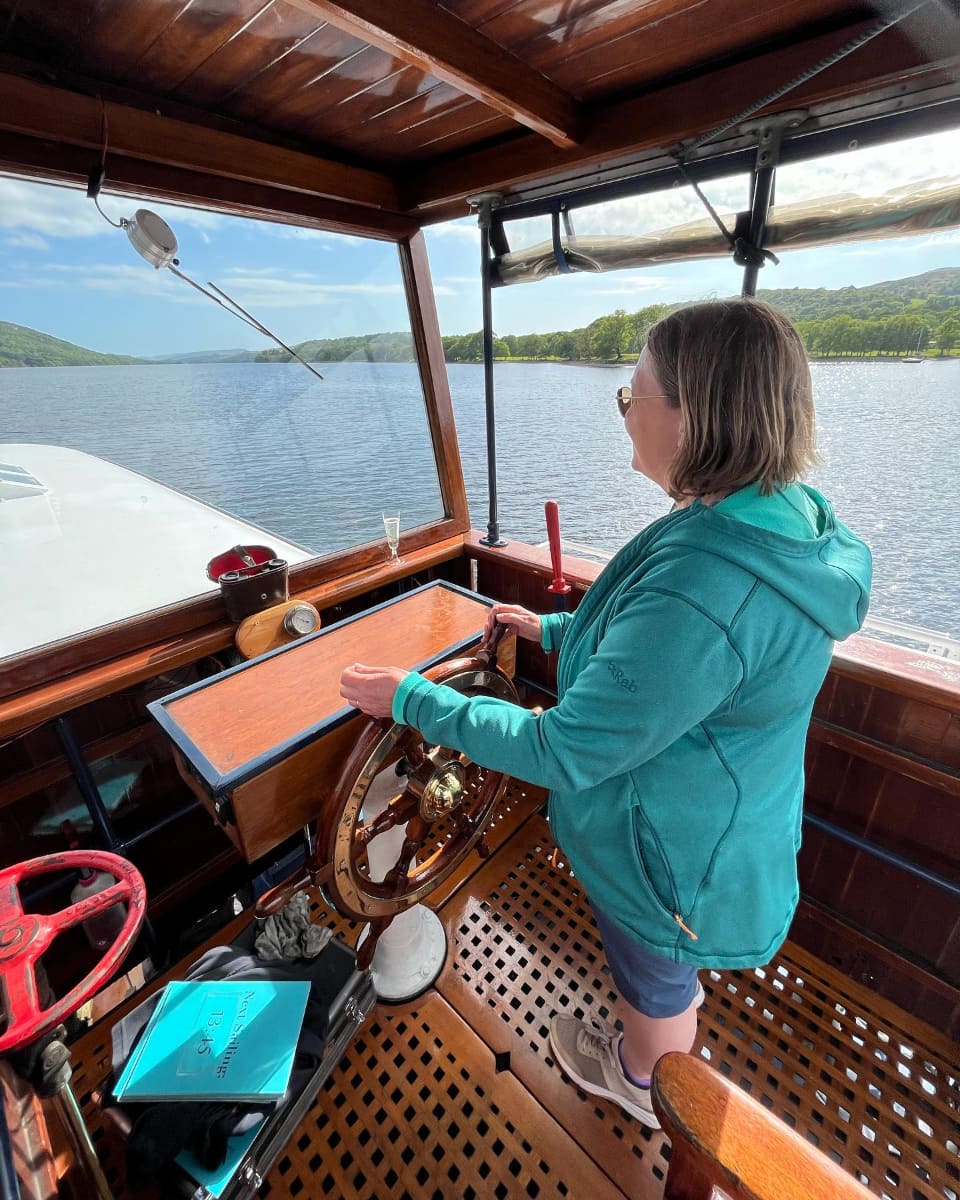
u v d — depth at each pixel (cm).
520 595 212
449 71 106
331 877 98
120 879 84
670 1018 104
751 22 105
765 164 123
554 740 74
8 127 114
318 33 107
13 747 142
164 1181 92
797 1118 124
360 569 204
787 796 86
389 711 90
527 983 146
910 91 106
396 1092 127
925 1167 117
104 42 110
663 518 82
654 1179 113
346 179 168
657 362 75
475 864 176
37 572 144
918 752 130
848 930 150
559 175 153
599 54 116
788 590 69
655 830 83
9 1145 65
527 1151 118
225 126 143
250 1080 98
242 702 111
